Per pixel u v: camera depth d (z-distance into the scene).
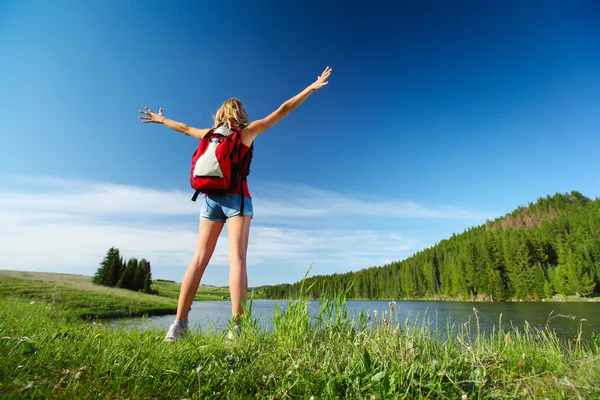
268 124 3.04
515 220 191.88
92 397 1.38
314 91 2.97
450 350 2.17
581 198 197.62
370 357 1.91
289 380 1.72
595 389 1.47
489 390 1.62
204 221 2.99
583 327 12.98
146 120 3.50
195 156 2.95
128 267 73.06
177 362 1.82
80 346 1.99
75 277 37.28
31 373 1.54
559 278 80.31
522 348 2.38
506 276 92.50
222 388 1.67
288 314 2.62
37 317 3.48
